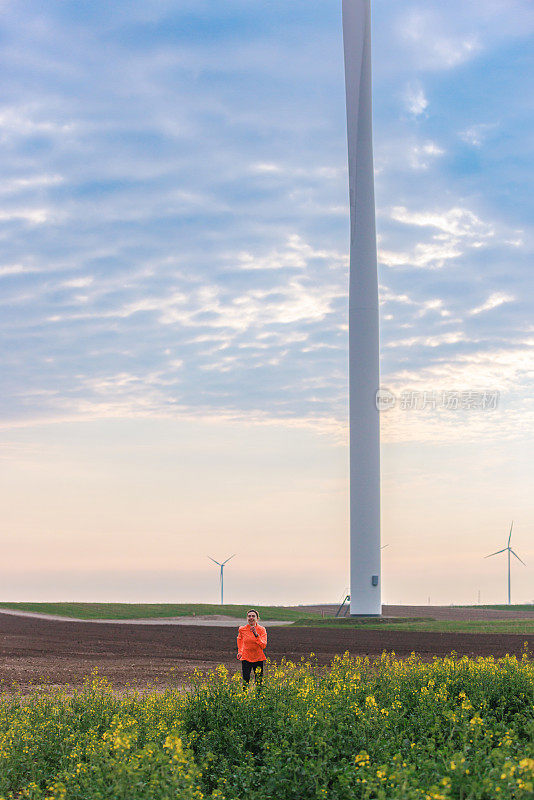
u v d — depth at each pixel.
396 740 11.22
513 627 47.06
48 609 65.50
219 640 39.41
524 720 12.56
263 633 18.28
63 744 11.55
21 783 10.48
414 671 15.99
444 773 8.98
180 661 29.00
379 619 56.75
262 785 10.20
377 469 59.88
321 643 36.31
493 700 14.13
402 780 8.15
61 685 21.53
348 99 61.56
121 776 8.85
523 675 15.08
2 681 22.41
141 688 20.45
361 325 60.25
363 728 11.49
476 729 10.73
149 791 8.45
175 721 12.13
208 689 13.67
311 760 10.13
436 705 12.98
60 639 39.00
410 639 38.84
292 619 63.78
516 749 10.27
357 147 60.97
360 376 60.06
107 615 64.00
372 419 59.81
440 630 45.94
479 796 7.84
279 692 13.41
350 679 14.95
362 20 61.78
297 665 25.41
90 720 12.87
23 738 11.47
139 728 11.94
